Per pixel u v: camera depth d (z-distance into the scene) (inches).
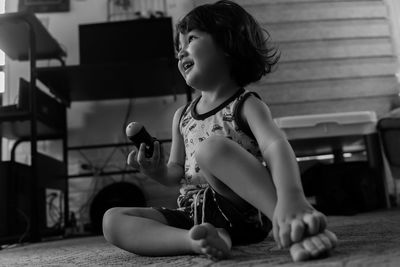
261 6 104.3
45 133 94.0
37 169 68.6
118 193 87.7
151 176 31.2
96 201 87.4
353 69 102.7
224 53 31.3
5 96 103.4
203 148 24.1
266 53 36.3
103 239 60.3
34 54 71.1
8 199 64.9
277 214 20.5
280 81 100.4
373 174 78.2
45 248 49.8
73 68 78.8
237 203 26.7
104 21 109.0
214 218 27.0
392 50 104.9
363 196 74.0
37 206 66.9
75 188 100.0
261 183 22.4
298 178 22.1
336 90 101.3
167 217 27.9
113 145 98.7
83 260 30.3
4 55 105.0
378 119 86.4
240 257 23.1
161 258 25.7
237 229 27.3
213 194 27.3
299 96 100.3
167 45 101.3
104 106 106.0
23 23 75.6
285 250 25.4
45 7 108.9
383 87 102.5
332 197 72.1
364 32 105.0
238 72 32.3
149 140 30.1
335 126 79.0
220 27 31.3
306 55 102.3
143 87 95.1
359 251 21.2
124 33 101.8
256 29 34.8
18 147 101.4
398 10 106.5
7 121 69.3
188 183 30.3
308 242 19.4
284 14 104.0
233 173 23.0
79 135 104.1
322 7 105.5
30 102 68.9
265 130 25.8
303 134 78.4
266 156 24.4
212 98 32.0
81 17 109.1
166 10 109.7
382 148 80.2
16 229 65.9
